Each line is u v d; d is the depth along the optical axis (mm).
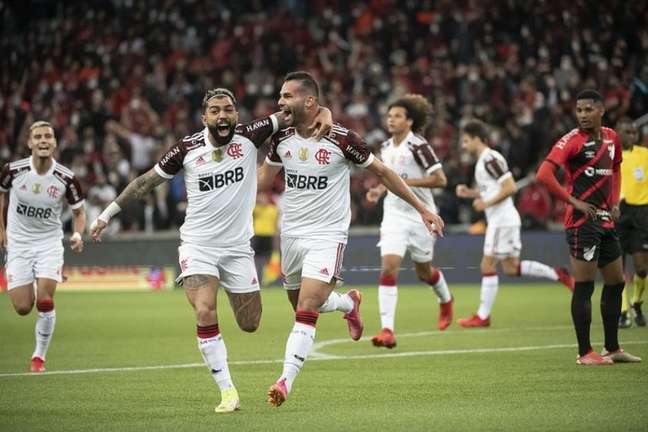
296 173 15406
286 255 15742
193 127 53750
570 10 53875
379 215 46812
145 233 47094
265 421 13664
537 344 22234
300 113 15188
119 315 31438
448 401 15094
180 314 31703
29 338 25297
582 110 17922
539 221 43219
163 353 21797
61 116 53812
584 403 14625
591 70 50719
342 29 58812
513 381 16859
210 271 14805
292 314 30922
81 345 23469
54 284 19516
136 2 61750
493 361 19453
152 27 59500
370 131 49906
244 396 15859
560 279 27828
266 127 15117
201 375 18328
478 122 26703
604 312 18734
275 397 14055
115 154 49156
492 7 55906
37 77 58125
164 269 43750
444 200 45188
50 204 19609
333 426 13219
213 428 13195
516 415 13805
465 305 33312
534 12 54344
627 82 48781
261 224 43688
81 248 20078
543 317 28844
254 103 53188
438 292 24406
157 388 16781
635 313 25328
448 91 52156
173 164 15000
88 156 50688
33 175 19469
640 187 25078
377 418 13781
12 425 13680
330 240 15305
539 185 43531
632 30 52531
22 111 53438
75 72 57406
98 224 15234
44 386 17109
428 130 49094
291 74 15289
